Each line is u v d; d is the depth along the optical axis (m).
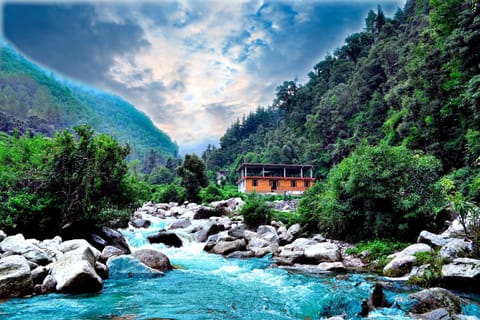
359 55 81.81
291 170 56.72
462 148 22.77
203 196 37.31
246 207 20.95
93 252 9.74
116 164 14.12
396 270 9.69
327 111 67.62
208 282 9.02
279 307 6.66
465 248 8.82
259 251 13.98
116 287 8.28
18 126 71.81
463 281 7.65
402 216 13.20
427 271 8.46
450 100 24.12
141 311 6.29
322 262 11.66
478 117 18.12
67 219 13.01
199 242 18.72
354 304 6.48
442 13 24.80
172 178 68.75
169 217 28.80
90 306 6.56
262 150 85.44
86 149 13.25
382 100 50.16
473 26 19.23
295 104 91.25
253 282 9.01
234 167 80.31
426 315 5.88
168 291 7.96
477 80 17.61
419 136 27.16
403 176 13.48
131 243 16.62
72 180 12.78
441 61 25.16
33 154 13.87
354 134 53.25
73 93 130.62
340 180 14.92
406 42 55.00
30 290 7.34
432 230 13.05
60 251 9.65
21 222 12.03
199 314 6.14
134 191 14.84
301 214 17.48
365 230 14.00
